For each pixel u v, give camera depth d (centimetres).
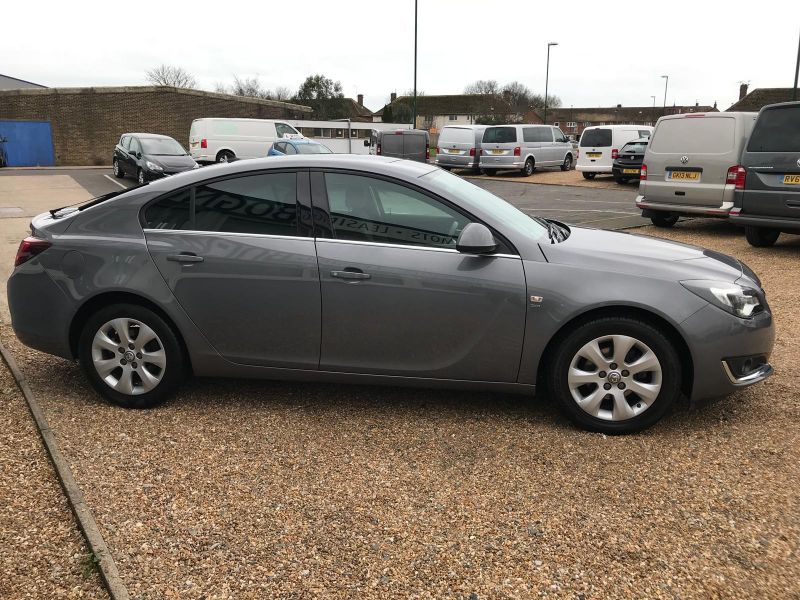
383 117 7000
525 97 8338
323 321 360
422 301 349
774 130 798
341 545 261
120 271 370
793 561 249
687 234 991
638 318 341
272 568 248
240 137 2456
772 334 358
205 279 365
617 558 252
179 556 254
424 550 258
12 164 3014
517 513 282
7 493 298
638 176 2003
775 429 358
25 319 390
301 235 361
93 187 1881
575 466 321
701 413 379
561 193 1827
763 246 884
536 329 344
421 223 356
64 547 262
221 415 380
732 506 285
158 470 317
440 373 361
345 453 335
